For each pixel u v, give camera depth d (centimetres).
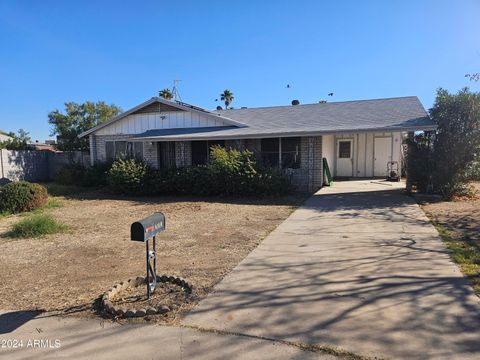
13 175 1997
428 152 1173
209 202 1217
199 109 1728
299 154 1447
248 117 1752
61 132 2836
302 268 499
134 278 458
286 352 296
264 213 965
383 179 1794
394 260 522
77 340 328
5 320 372
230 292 421
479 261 504
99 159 1867
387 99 1747
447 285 421
